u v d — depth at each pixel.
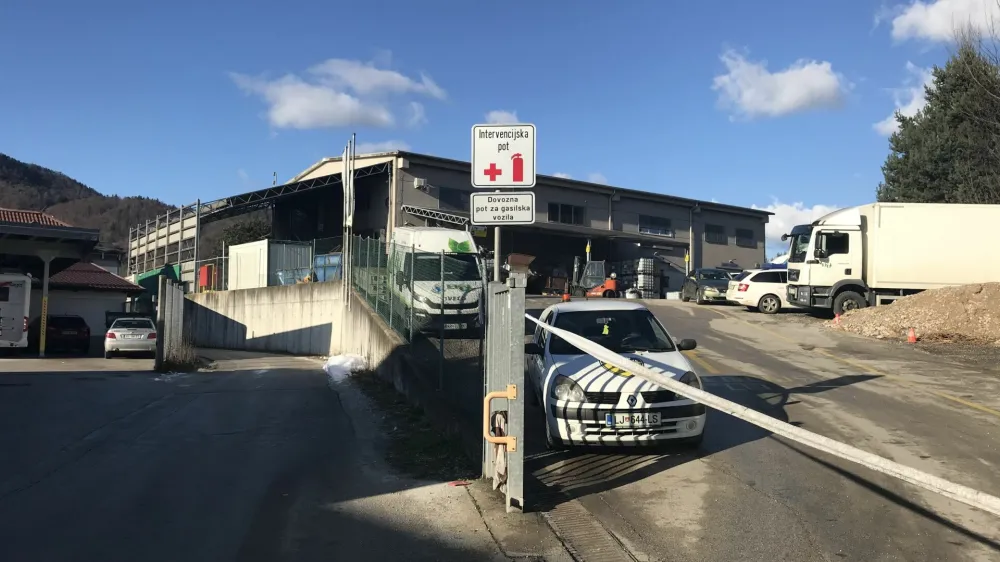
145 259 52.97
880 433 8.41
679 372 7.58
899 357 14.80
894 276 21.42
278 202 43.94
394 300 15.73
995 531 5.39
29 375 16.80
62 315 27.23
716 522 5.63
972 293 18.33
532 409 9.81
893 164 36.72
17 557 4.86
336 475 7.13
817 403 10.14
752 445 7.93
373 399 12.03
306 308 27.03
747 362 14.06
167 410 11.26
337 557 4.96
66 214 91.50
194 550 5.06
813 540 5.23
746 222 54.56
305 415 10.69
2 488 6.57
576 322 8.97
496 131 6.98
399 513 5.91
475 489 6.51
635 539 5.31
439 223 37.38
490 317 6.75
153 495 6.42
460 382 11.05
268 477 7.06
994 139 29.88
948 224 21.30
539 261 42.47
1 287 23.84
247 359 24.28
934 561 4.85
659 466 7.21
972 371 12.93
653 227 48.78
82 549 5.04
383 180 37.69
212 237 49.03
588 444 7.32
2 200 91.00
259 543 5.21
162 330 18.62
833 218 22.03
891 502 6.04
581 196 45.16
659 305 27.34
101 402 12.12
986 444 7.89
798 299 22.23
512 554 5.03
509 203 6.89
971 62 28.55
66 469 7.33
